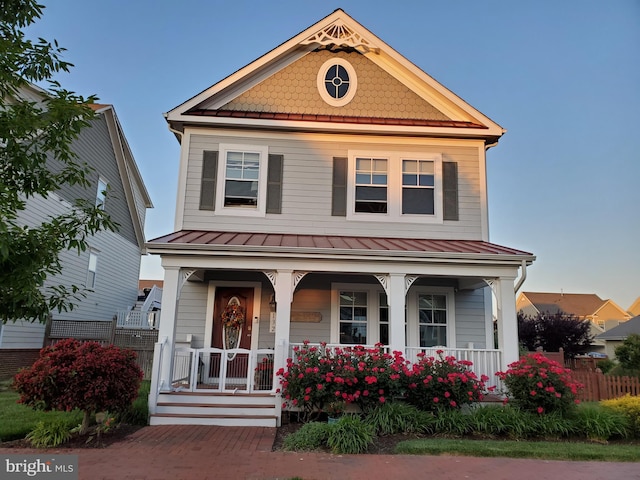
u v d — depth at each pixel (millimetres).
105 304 20391
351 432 6793
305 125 11359
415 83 12203
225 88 11617
